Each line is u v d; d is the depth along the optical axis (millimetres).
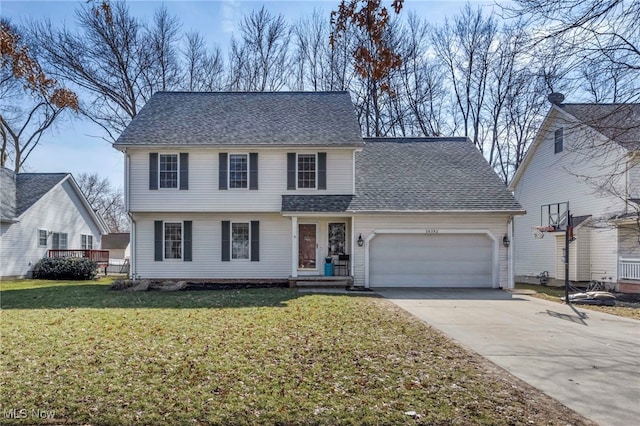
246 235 18078
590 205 19016
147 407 4656
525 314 11023
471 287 17109
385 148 21109
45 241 25156
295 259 17047
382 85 5469
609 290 17750
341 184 17797
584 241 19297
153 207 17547
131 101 27906
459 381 5535
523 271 24531
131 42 27281
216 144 17312
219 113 19547
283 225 18016
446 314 10758
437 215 16953
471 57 28547
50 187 25516
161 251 17797
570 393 5242
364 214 16797
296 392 5082
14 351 6805
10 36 6770
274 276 17875
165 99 20703
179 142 17312
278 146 17438
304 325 8898
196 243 17938
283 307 11375
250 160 17734
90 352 6742
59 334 8016
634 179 16766
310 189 17781
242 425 4285
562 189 21000
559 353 7102
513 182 25688
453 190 17875
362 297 13789
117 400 4832
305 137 17828
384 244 17234
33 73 7129
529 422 4379
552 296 15039
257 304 11977
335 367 6008
